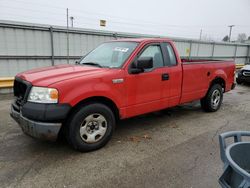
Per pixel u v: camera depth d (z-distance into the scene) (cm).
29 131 312
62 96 307
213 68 556
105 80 348
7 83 781
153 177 286
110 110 364
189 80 491
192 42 1630
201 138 414
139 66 375
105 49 450
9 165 309
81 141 338
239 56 2100
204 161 328
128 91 381
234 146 176
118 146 374
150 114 561
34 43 909
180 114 568
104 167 309
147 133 435
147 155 345
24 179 278
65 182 274
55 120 306
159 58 435
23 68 901
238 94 860
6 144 372
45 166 308
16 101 359
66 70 365
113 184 271
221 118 539
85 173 293
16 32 855
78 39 1034
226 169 163
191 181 279
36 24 894
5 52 844
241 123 504
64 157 334
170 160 330
